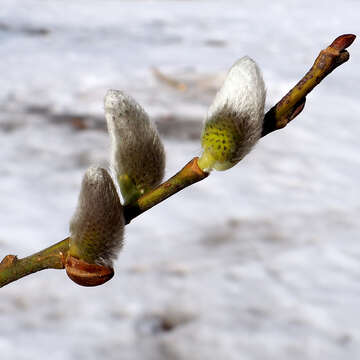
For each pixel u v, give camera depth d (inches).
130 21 194.5
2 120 94.8
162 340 45.2
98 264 11.3
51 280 52.5
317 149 88.0
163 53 146.9
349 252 58.2
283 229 62.9
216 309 49.0
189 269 54.8
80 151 83.6
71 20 190.4
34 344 44.1
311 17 216.4
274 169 80.2
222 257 57.1
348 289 52.2
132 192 11.9
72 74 122.3
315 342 45.1
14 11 199.6
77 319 47.6
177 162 79.6
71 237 11.4
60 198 69.2
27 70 124.7
